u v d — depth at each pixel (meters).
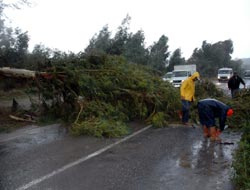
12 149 7.85
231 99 12.97
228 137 9.06
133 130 10.00
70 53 12.16
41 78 11.35
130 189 5.35
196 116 11.22
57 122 11.10
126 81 11.59
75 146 8.04
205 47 70.06
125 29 30.20
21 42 22.94
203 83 15.16
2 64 21.55
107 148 7.84
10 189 5.39
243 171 5.55
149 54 38.47
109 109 10.57
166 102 11.63
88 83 10.85
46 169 6.34
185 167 6.43
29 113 12.27
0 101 17.47
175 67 36.38
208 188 5.35
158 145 8.16
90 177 5.89
